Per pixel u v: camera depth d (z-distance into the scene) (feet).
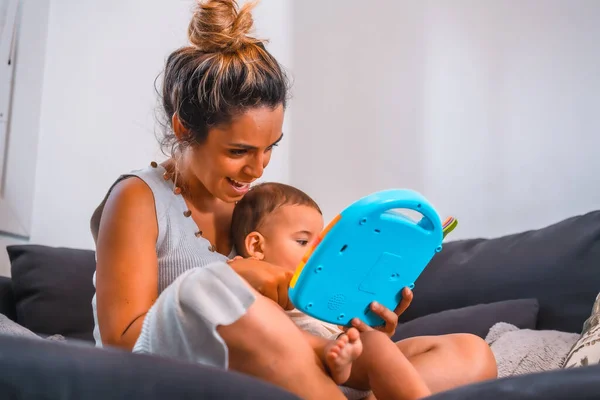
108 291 3.71
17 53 8.17
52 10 8.70
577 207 7.27
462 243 6.87
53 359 2.38
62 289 6.62
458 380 3.60
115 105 8.47
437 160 7.84
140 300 3.69
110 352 2.52
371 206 3.10
